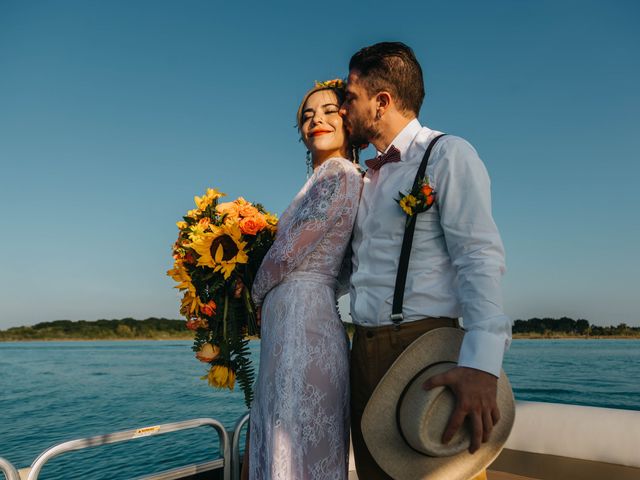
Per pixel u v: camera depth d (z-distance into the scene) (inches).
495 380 46.9
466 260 51.5
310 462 58.1
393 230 58.3
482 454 54.4
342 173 62.9
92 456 407.2
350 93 65.2
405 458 54.1
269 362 61.8
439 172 55.3
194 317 74.5
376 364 58.4
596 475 83.1
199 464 83.5
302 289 62.2
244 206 75.6
